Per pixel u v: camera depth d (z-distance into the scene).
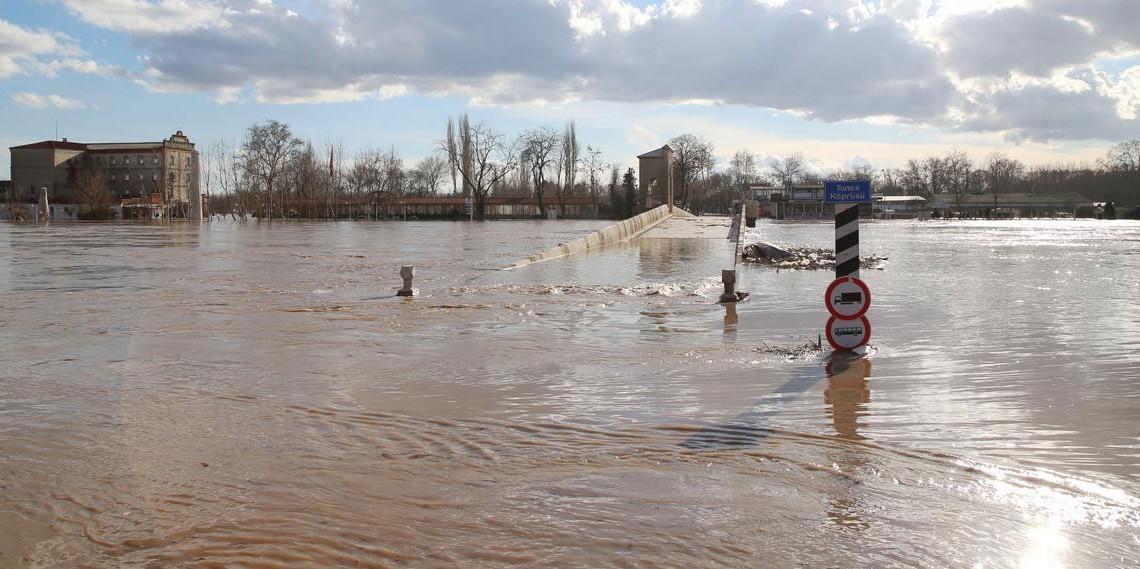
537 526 4.11
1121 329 10.85
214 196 148.88
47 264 26.03
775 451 5.34
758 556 3.75
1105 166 165.88
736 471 4.93
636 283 18.50
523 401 6.90
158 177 144.00
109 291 17.28
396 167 134.00
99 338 10.69
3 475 4.93
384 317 12.77
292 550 3.85
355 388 7.48
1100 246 37.66
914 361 8.65
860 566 3.65
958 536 3.96
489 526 4.11
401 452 5.40
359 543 3.92
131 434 5.85
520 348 9.75
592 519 4.19
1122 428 5.81
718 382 7.65
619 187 137.88
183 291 17.23
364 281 19.61
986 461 5.08
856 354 9.09
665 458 5.21
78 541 3.97
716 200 176.00
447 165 149.75
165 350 9.71
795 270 22.58
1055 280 18.91
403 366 8.60
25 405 6.77
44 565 3.72
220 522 4.19
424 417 6.35
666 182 110.56
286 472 4.98
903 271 21.95
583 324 11.90
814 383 7.55
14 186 142.00
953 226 85.75
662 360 8.85
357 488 4.68
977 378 7.69
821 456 5.22
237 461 5.20
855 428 5.91
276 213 126.75
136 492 4.63
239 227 78.88
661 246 37.84
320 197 128.75
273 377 8.02
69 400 6.97
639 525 4.11
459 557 3.76
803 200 150.75
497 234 59.16
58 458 5.26
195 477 4.89
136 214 112.94
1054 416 6.18
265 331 11.28
